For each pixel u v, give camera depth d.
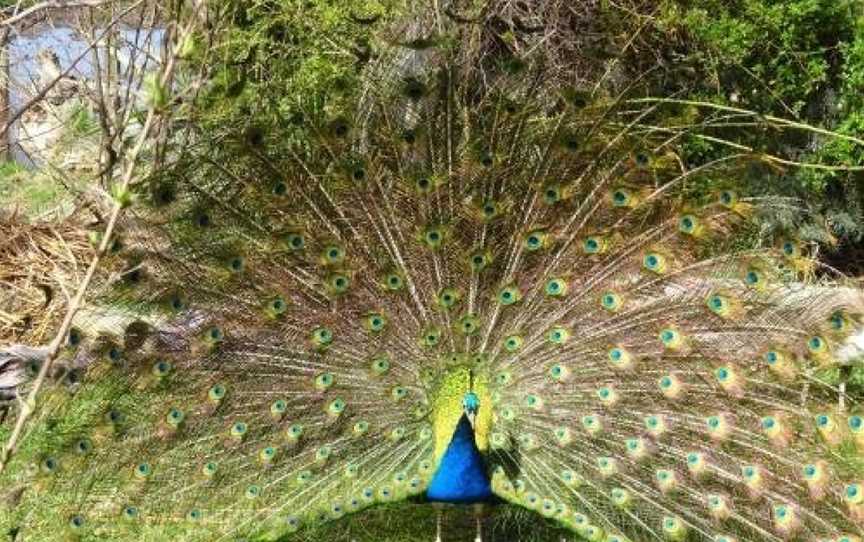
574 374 7.48
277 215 7.67
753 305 7.38
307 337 7.54
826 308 7.38
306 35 10.56
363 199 7.68
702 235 7.56
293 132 7.73
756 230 7.89
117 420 7.13
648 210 7.65
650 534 7.05
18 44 8.59
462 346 7.59
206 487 7.17
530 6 11.06
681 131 9.15
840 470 6.91
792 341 7.26
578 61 11.34
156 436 7.19
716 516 6.98
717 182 7.94
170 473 7.16
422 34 10.05
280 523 6.93
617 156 7.77
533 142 7.79
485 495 7.07
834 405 7.27
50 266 11.37
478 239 7.68
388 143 7.77
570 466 7.37
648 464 7.23
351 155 7.73
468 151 7.74
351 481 7.32
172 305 7.39
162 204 7.36
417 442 7.51
